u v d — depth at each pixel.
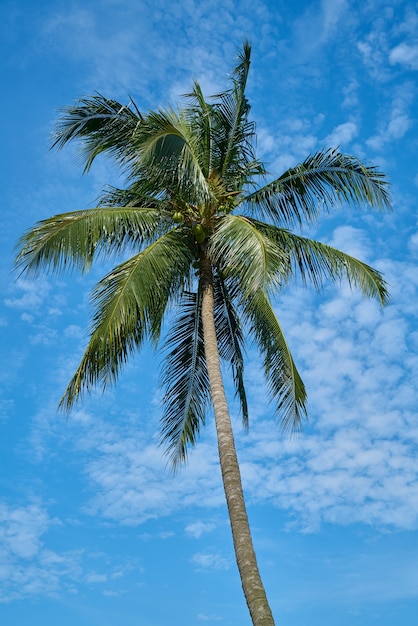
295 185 16.05
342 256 15.69
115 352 14.24
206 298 14.93
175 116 14.76
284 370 14.65
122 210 14.88
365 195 15.63
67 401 13.77
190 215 15.32
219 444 12.86
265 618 10.70
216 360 13.98
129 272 13.95
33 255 13.95
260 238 13.48
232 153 16.30
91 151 16.05
